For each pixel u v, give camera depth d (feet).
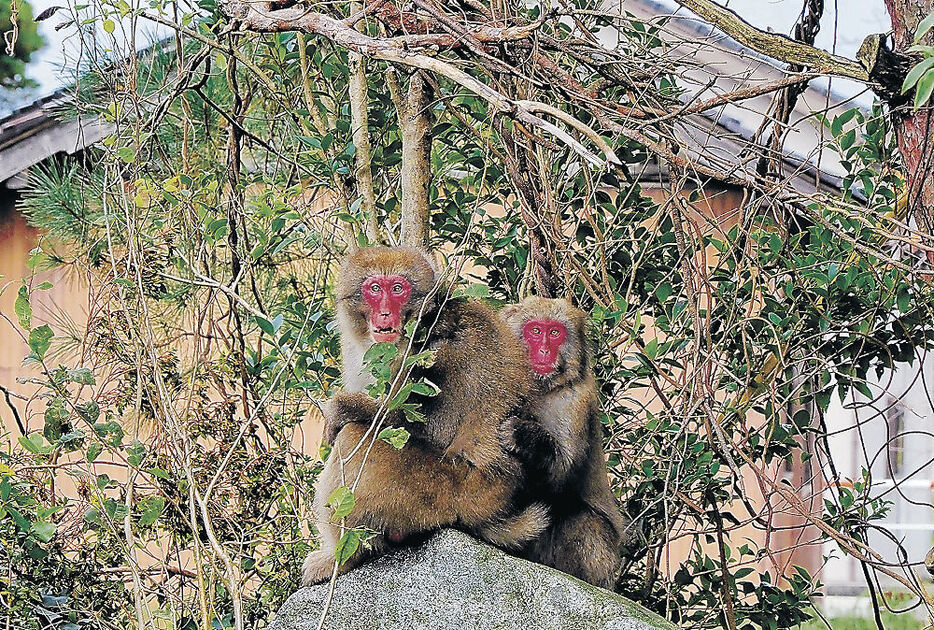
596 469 15.72
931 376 30.78
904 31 13.93
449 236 19.25
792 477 24.52
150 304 18.19
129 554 12.50
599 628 11.71
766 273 17.85
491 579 12.26
